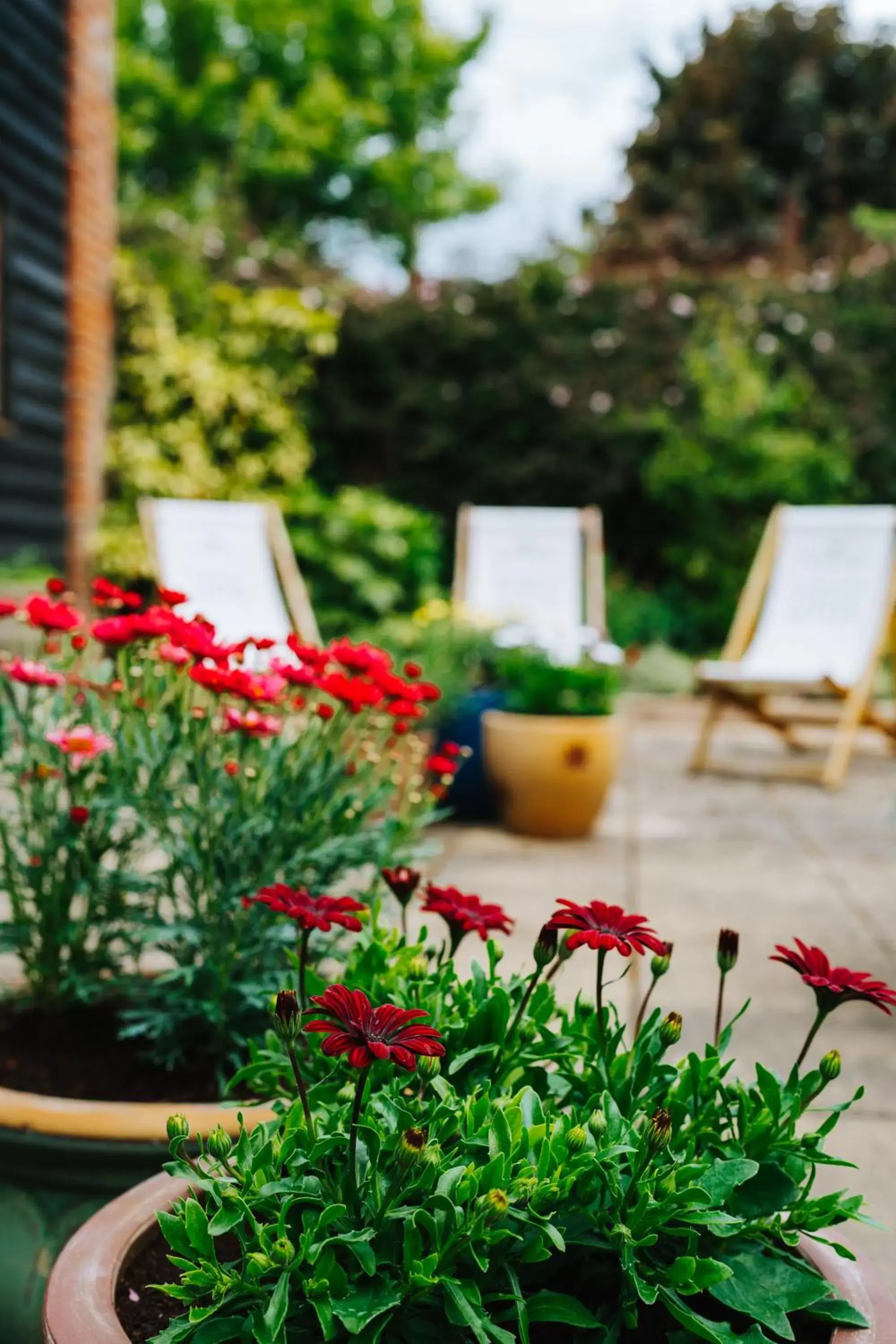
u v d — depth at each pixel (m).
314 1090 1.08
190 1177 0.93
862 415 7.51
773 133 15.40
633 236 12.23
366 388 7.80
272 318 7.36
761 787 4.84
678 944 2.68
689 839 3.85
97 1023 1.79
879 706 6.48
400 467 7.89
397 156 17.64
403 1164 0.88
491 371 7.71
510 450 7.80
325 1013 0.95
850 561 5.51
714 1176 0.95
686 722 6.67
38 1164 1.43
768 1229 1.00
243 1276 0.91
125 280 7.04
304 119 16.73
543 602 6.17
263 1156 0.95
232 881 1.63
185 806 1.64
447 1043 1.11
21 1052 1.69
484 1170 0.90
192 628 1.52
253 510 5.33
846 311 7.57
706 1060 1.07
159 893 1.70
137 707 1.67
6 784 1.80
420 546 7.09
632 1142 0.95
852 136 15.05
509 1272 0.91
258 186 16.69
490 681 4.43
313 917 1.04
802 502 7.32
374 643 4.18
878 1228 0.98
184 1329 0.88
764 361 7.49
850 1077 1.97
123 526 6.89
